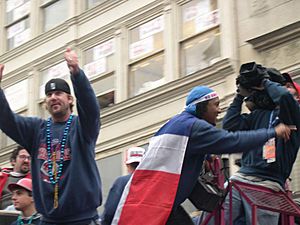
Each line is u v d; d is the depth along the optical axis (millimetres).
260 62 11406
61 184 4539
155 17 14125
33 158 4770
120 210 4445
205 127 4410
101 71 15297
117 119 14445
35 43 17453
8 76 18250
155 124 13422
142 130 13734
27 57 17688
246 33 11844
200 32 12930
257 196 4766
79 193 4488
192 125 4438
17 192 6020
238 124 5309
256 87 5203
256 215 4621
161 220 4328
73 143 4609
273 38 11211
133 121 14031
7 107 4742
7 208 7203
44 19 17516
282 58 11055
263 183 4969
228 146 4336
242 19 11992
